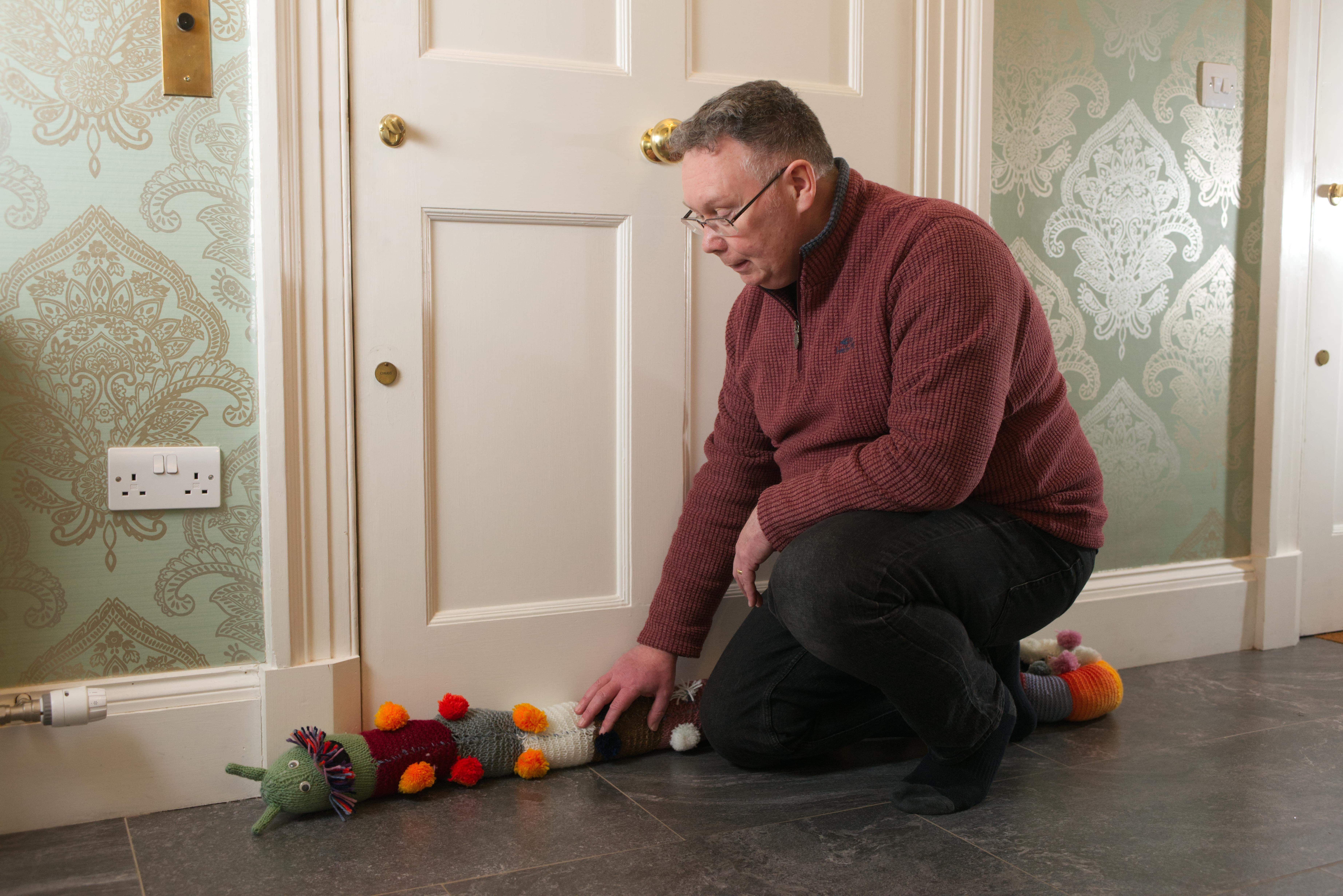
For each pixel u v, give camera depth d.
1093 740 1.56
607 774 1.44
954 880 1.09
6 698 1.26
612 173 1.53
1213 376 2.09
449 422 1.47
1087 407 1.95
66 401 1.27
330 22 1.35
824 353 1.29
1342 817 1.26
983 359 1.14
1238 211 2.09
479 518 1.50
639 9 1.53
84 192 1.26
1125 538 2.01
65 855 1.18
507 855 1.17
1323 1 2.08
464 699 1.44
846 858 1.15
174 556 1.33
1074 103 1.89
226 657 1.36
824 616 1.17
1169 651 2.03
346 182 1.37
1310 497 2.19
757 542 1.27
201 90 1.29
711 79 1.59
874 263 1.23
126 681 1.31
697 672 1.63
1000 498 1.28
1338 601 2.26
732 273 1.63
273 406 1.33
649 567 1.60
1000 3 1.80
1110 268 1.95
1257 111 2.08
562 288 1.52
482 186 1.46
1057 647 1.73
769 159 1.19
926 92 1.72
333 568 1.39
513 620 1.51
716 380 1.63
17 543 1.26
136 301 1.29
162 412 1.31
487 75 1.45
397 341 1.42
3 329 1.23
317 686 1.38
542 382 1.52
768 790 1.37
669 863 1.14
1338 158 2.14
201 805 1.34
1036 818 1.25
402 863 1.15
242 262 1.33
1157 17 1.96
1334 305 2.17
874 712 1.42
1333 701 1.76
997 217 1.83
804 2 1.65
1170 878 1.09
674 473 1.61
